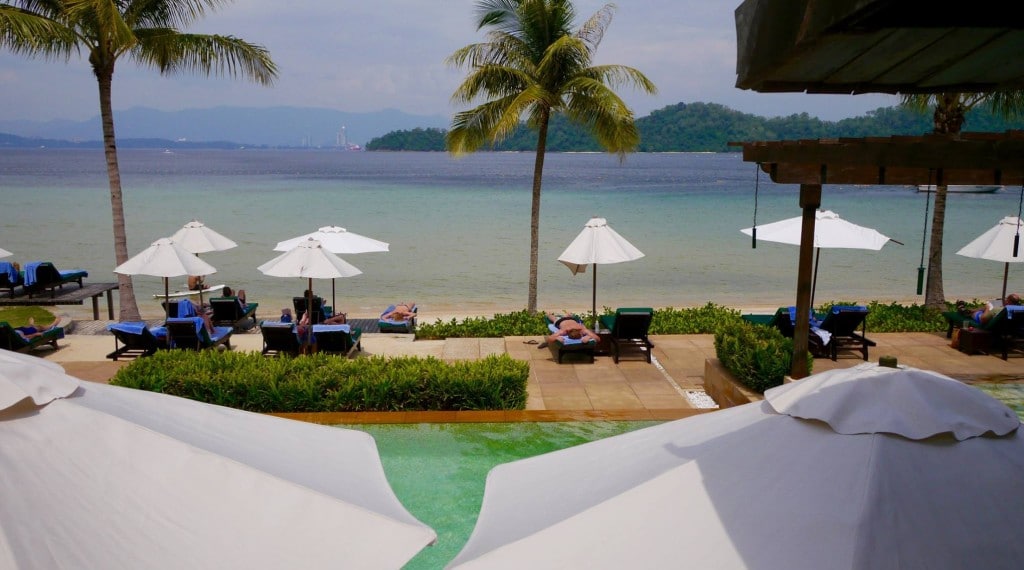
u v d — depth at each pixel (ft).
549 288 75.66
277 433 13.93
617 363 39.88
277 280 79.46
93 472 10.59
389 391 30.37
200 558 9.95
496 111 53.88
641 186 278.46
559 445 25.68
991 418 10.27
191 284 63.41
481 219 145.28
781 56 6.57
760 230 45.52
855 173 22.34
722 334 33.71
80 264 87.97
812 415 10.50
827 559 8.57
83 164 513.45
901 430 9.90
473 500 21.61
